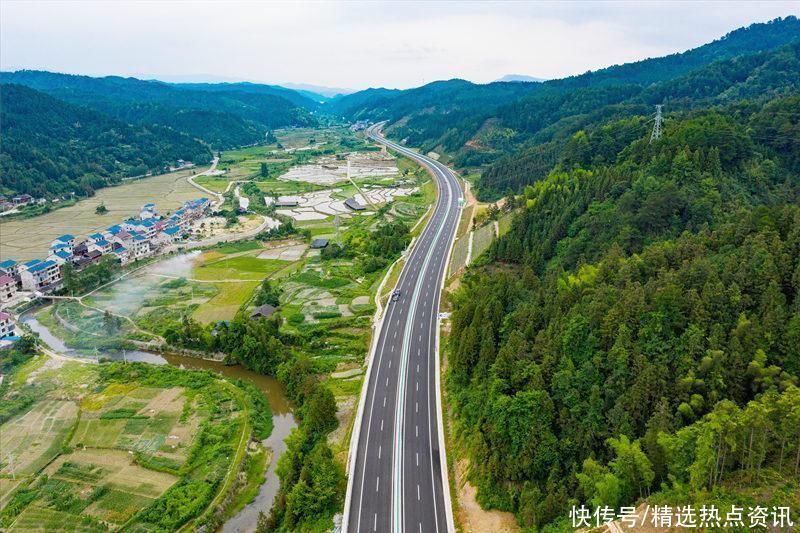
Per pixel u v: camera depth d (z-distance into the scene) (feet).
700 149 563.89
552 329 359.87
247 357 517.14
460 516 309.63
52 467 372.38
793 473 247.50
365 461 359.66
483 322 420.36
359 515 315.17
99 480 359.46
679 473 253.44
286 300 644.27
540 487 301.63
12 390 464.24
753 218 386.52
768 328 295.48
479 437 335.47
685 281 341.00
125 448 391.24
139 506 337.11
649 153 621.31
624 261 400.67
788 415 242.58
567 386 320.09
